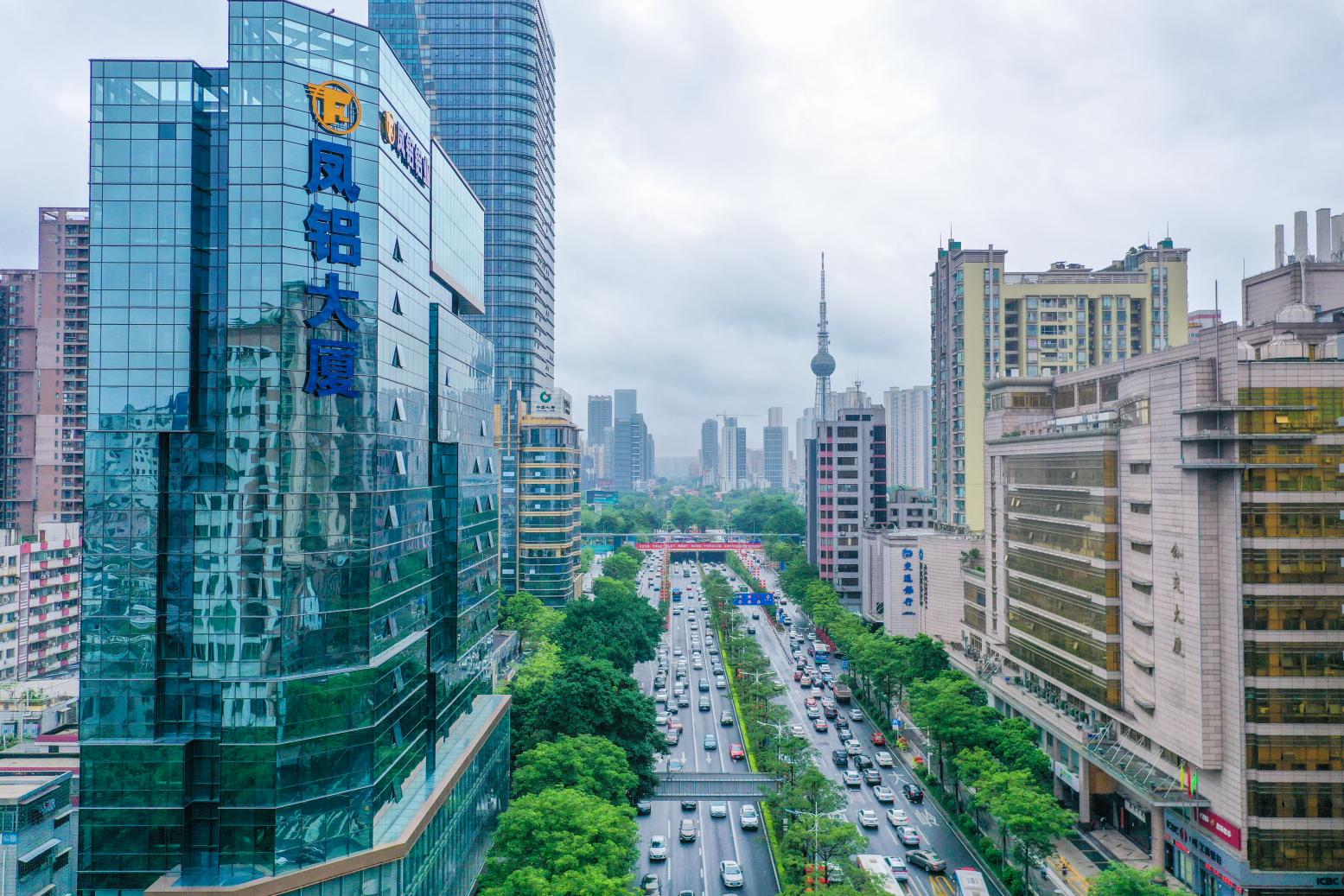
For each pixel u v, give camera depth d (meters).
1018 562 109.44
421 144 65.12
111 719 51.56
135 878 50.56
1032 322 164.12
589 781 73.06
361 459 54.03
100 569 51.78
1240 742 67.00
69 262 185.88
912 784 102.06
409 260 62.03
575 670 95.38
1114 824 88.56
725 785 102.94
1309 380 68.50
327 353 52.34
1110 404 96.81
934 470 178.88
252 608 50.44
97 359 52.38
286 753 50.00
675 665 164.25
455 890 64.81
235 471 50.75
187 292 52.50
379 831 54.28
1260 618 67.19
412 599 62.69
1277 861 65.94
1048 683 100.75
